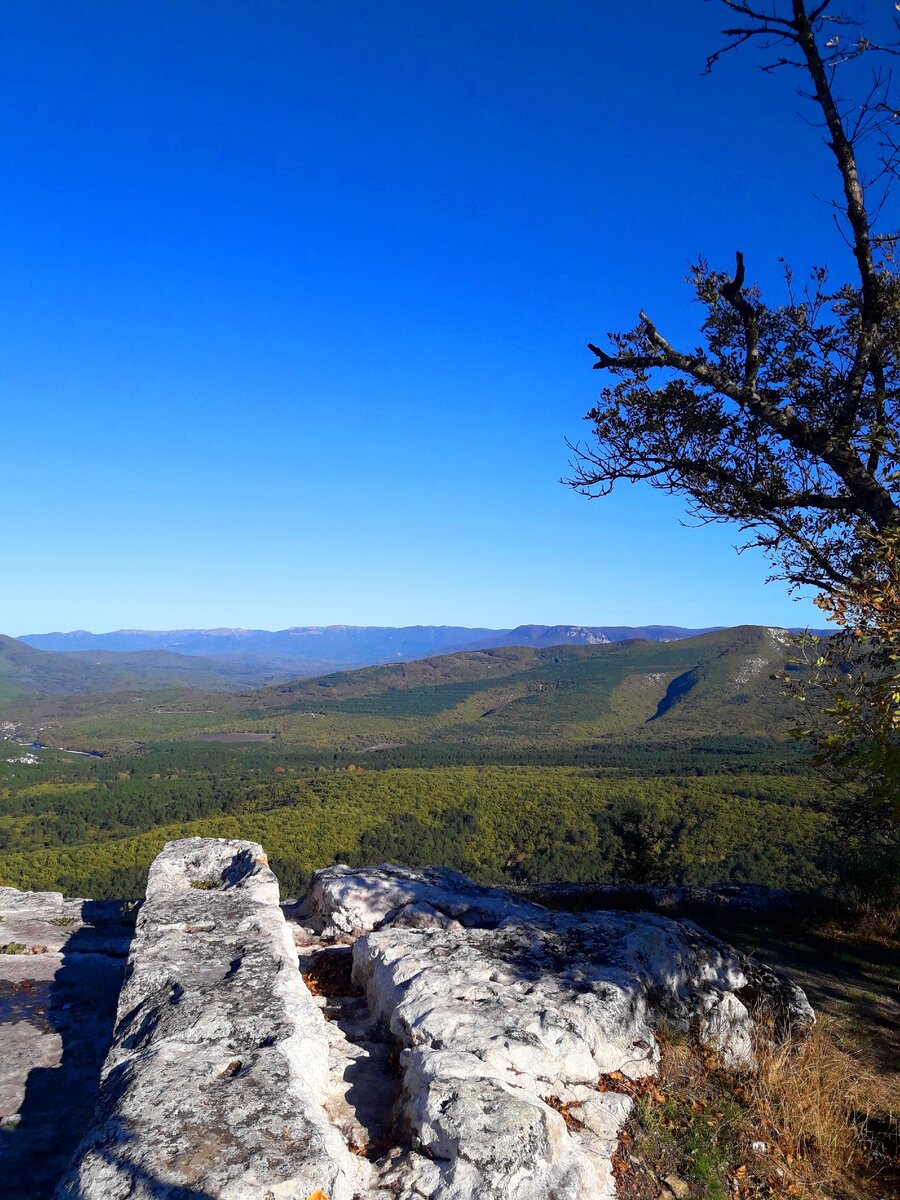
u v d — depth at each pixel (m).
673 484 8.88
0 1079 4.57
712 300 8.77
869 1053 6.49
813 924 10.23
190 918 5.83
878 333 7.76
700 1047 5.52
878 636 5.78
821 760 6.14
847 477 7.30
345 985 5.99
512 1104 3.63
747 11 7.66
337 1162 3.16
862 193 7.53
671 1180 4.12
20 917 7.72
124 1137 3.09
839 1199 4.37
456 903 7.41
